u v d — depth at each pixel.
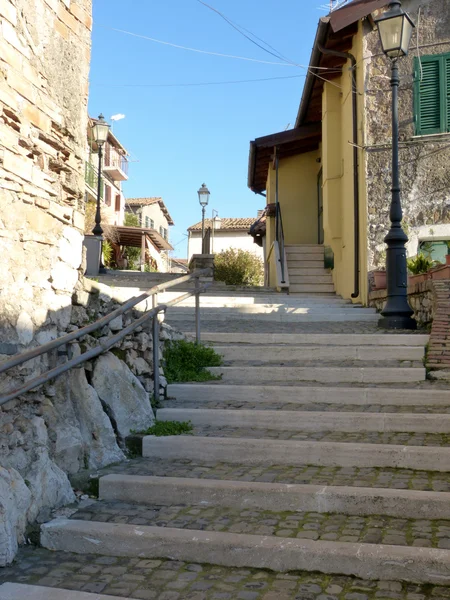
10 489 3.69
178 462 4.79
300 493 3.98
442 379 6.23
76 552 3.69
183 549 3.54
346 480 4.25
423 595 3.06
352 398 5.77
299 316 9.55
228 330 8.33
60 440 4.42
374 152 10.66
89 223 25.64
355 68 11.24
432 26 10.57
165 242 32.47
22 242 4.27
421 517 3.80
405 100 10.66
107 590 3.20
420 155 10.53
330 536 3.55
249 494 4.07
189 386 6.03
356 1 10.71
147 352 6.02
